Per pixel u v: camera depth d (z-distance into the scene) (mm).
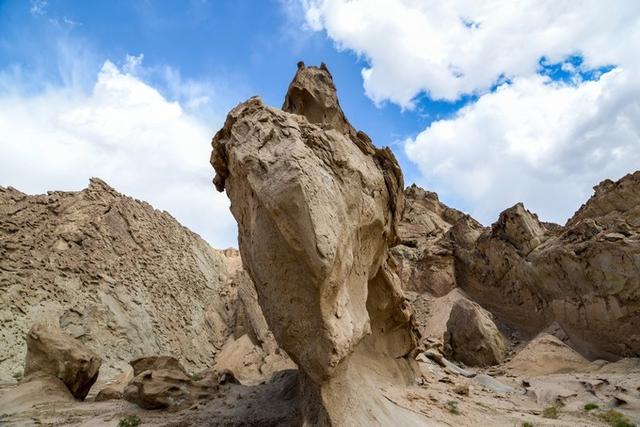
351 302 10219
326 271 7996
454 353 29922
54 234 29891
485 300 37719
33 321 24000
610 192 28938
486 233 37750
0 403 15102
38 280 26047
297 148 9055
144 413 14016
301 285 8523
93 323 26641
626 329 24594
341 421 8562
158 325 30703
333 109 14023
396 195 14320
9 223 28312
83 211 32906
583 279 27391
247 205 10516
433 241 47031
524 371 25344
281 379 16000
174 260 37531
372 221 11344
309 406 9477
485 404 15469
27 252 27219
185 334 32781
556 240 30516
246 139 10477
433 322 36594
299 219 8164
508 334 33750
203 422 12125
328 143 10234
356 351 14250
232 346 33531
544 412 14484
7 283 24531
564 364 25203
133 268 32625
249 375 27453
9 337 22562
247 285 37219
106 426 12156
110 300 28844
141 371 17469
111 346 26531
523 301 33625
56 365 16984
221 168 12633
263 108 10969
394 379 14828
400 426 9977
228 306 38969
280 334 8891
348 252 9398
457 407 13820
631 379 18422
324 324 8281
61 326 25172
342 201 9570
